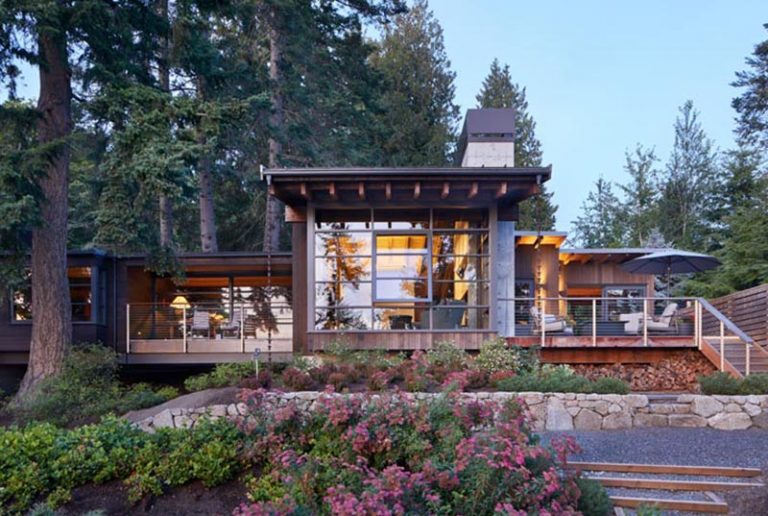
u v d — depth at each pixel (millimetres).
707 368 12844
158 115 12359
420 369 10453
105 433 7539
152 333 16297
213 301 19141
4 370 16172
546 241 18625
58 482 6902
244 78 18797
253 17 18938
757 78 30609
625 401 9648
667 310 14797
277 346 15703
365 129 23203
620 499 6477
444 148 31188
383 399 6301
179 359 15562
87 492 6883
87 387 11812
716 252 24297
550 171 12344
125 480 6926
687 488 6797
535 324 14438
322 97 21922
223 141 18781
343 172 12383
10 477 6746
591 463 7387
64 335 13078
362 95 23016
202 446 7133
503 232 14172
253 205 25078
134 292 17312
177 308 16422
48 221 12852
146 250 14117
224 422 7500
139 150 12156
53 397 11062
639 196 34531
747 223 22891
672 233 31766
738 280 22578
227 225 25938
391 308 13445
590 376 12523
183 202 13297
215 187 25047
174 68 15586
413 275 13516
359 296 13484
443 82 34125
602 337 13172
